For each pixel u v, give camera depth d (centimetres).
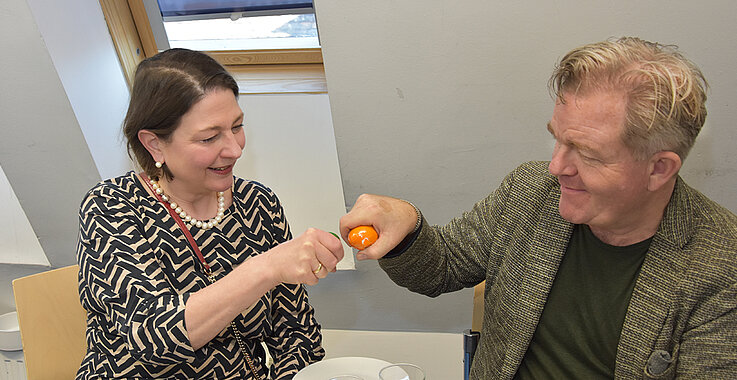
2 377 216
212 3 231
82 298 122
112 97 225
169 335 109
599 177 93
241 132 128
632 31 167
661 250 100
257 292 110
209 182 125
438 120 195
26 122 204
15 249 251
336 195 238
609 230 105
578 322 112
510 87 183
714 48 164
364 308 249
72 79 201
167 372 122
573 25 168
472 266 130
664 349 99
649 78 87
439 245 129
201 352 117
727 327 93
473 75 182
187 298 112
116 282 117
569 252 113
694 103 88
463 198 216
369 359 113
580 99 91
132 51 234
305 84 232
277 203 147
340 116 198
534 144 196
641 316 101
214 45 247
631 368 102
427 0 167
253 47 243
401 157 207
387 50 179
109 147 223
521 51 175
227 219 136
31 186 223
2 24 181
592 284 110
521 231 118
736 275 93
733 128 179
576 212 101
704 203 102
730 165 188
